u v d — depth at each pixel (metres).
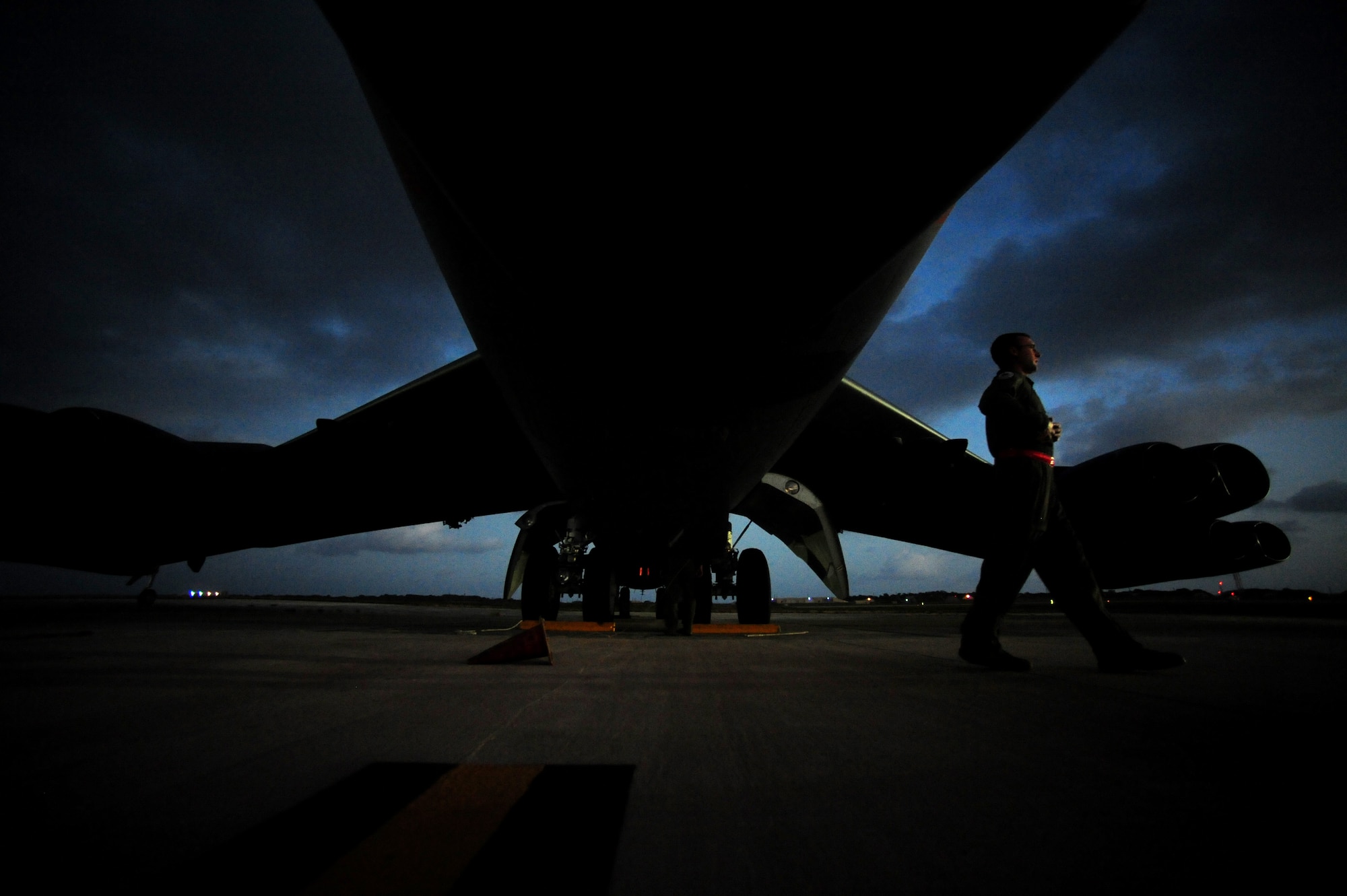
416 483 9.07
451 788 1.50
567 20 1.75
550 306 2.94
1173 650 4.95
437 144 2.16
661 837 1.21
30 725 2.17
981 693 2.85
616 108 1.95
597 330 3.08
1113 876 1.05
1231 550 7.50
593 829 1.25
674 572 8.22
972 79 1.86
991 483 3.52
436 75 1.93
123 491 8.22
